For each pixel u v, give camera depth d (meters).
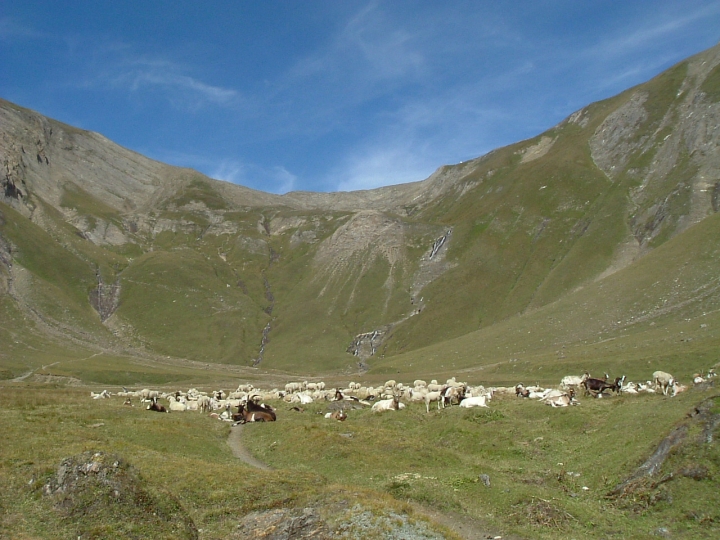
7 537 15.58
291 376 150.50
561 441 31.70
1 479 19.80
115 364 145.75
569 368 79.00
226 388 108.19
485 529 20.30
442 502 22.27
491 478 24.72
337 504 18.78
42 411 37.06
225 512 19.89
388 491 23.42
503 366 95.44
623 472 23.94
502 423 35.50
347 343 185.75
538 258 189.50
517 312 167.00
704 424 22.30
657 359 68.19
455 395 44.31
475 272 196.00
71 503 17.16
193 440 32.19
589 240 180.88
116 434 30.84
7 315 168.62
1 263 193.12
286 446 31.86
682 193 173.12
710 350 64.44
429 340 172.38
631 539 19.05
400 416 40.69
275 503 19.97
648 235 170.50
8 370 118.06
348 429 35.34
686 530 19.20
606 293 120.62
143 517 17.27
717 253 111.31
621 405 34.38
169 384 123.56
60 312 184.12
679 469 21.44
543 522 20.50
